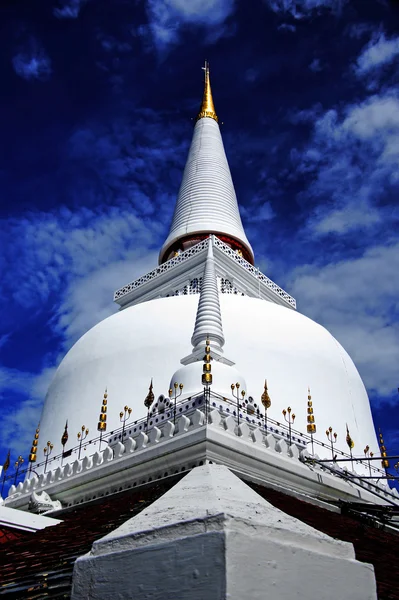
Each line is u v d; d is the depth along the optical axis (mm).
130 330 31156
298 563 4480
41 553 9617
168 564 4363
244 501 5426
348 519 15617
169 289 39781
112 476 18000
